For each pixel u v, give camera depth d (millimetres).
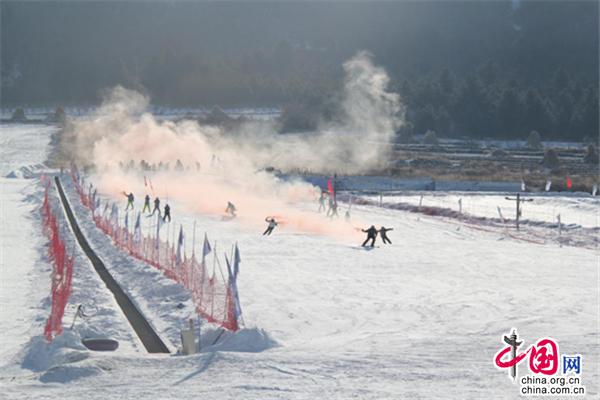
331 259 56438
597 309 36094
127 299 41000
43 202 101312
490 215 90375
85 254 58562
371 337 29312
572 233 75688
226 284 43625
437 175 151750
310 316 35750
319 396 19891
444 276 49250
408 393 20000
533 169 164375
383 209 99812
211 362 23922
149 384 21688
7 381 23703
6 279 49062
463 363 23234
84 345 29266
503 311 36188
